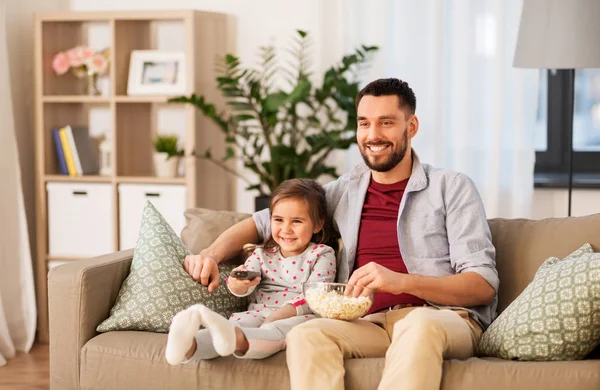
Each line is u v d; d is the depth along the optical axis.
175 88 4.73
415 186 2.96
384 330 2.76
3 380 4.15
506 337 2.53
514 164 4.53
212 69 4.82
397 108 2.91
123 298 2.94
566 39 3.70
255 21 4.93
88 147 5.01
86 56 4.84
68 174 4.88
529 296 2.57
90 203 4.81
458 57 4.56
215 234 3.30
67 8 5.21
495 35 4.49
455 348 2.50
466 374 2.40
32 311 4.64
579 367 2.33
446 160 4.66
